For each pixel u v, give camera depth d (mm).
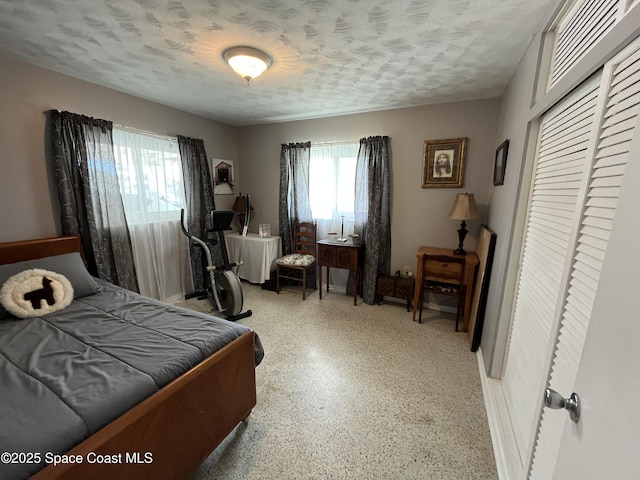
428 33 1681
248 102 3059
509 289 1858
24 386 1094
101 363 1245
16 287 1776
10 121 2080
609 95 847
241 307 2998
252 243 3871
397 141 3256
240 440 1562
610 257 566
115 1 1396
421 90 2645
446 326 2896
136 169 2932
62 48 1897
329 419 1709
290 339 2643
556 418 977
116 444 969
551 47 1490
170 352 1331
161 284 3279
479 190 2959
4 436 868
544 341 1271
